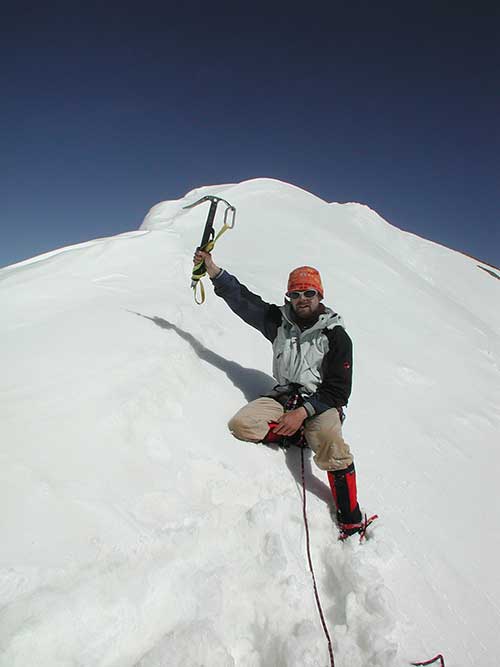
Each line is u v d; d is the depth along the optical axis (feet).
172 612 5.73
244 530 7.24
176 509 6.98
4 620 4.79
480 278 57.16
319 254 31.17
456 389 18.10
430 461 11.91
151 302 12.80
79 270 13.58
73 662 4.87
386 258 43.78
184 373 10.03
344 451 8.34
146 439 7.92
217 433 8.99
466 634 7.23
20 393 7.75
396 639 6.56
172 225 33.83
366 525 8.41
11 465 6.41
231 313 15.02
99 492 6.60
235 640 6.10
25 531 5.69
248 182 47.55
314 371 9.58
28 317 10.63
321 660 6.07
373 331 20.57
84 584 5.37
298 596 6.66
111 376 8.75
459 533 9.52
